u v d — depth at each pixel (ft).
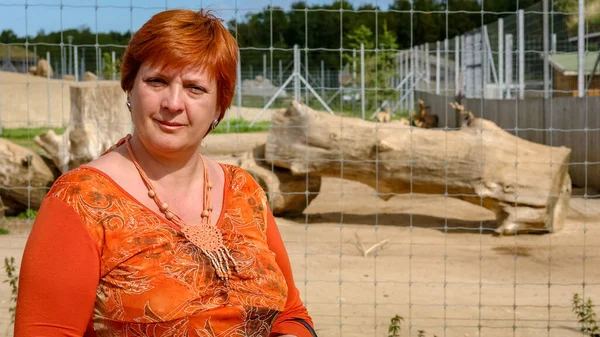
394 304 22.24
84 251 6.39
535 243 32.27
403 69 134.82
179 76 6.84
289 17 169.99
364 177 35.91
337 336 18.81
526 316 21.27
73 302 6.33
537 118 58.65
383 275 26.30
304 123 36.24
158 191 6.91
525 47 67.51
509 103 64.39
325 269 26.99
